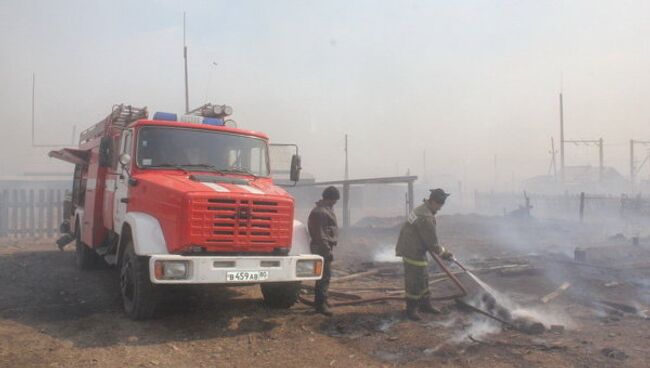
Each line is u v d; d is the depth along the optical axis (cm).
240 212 579
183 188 580
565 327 597
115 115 802
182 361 492
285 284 664
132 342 540
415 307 634
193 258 548
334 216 665
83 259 955
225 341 553
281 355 512
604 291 792
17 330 579
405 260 643
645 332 573
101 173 854
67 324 605
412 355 508
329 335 577
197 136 716
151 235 582
